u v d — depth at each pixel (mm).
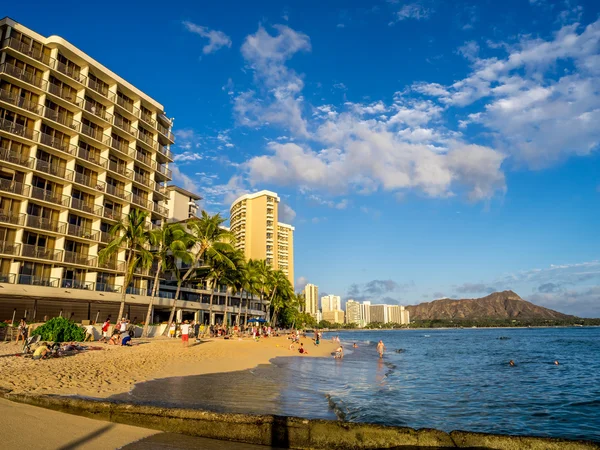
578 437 11391
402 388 19203
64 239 42531
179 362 22156
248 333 62719
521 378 24641
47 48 44000
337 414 11703
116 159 51219
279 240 148000
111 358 20672
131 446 6754
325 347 53406
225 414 7645
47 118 41844
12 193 38562
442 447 7219
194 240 45781
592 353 48500
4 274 37500
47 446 6250
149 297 49781
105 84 50750
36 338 20922
